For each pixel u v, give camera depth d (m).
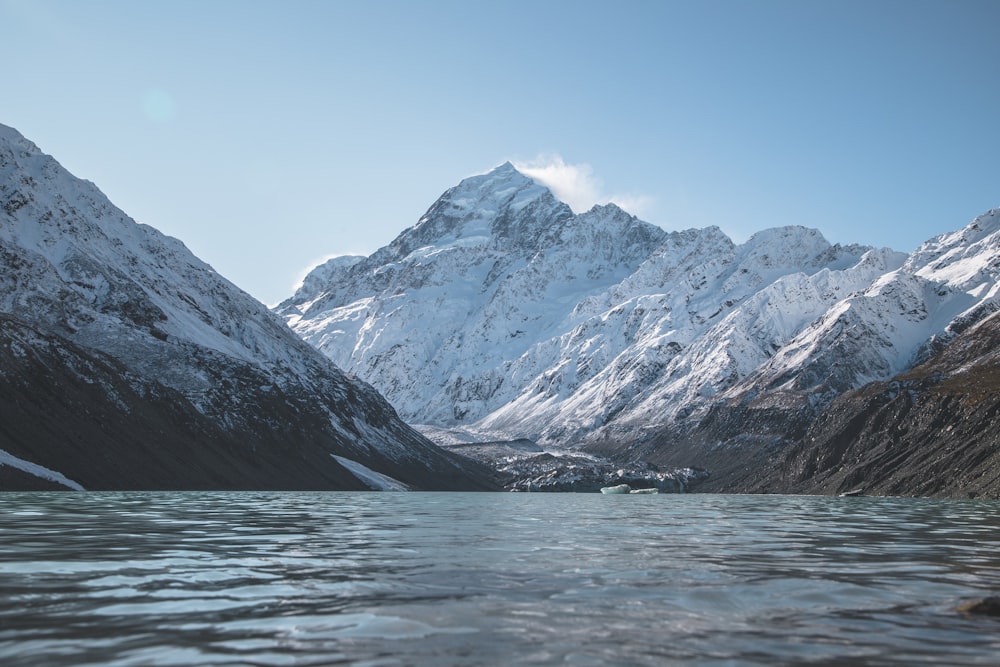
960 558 43.59
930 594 31.30
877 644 23.27
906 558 43.59
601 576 35.69
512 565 39.44
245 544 48.88
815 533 62.53
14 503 93.31
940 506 122.62
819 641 23.61
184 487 179.75
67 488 152.00
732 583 33.81
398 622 25.73
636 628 25.11
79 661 21.03
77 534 53.25
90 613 26.77
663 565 39.84
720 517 89.31
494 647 22.75
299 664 20.98
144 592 30.67
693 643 23.31
